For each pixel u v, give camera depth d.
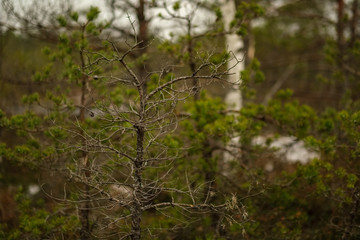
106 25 4.73
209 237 4.32
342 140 5.32
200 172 5.11
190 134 4.80
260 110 5.51
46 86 5.61
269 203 5.12
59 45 4.69
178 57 4.95
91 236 4.35
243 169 5.18
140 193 3.41
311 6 10.12
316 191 4.63
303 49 11.84
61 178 5.18
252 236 4.89
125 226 4.10
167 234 4.65
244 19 5.44
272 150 5.39
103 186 3.95
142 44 5.62
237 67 6.96
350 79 7.15
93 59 4.04
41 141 5.05
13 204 6.12
